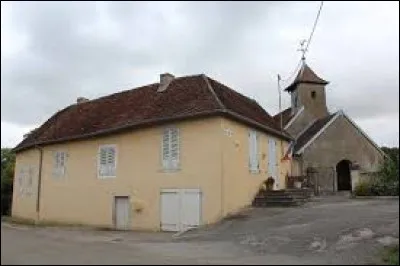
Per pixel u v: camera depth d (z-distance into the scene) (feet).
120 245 47.85
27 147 94.99
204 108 66.54
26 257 36.42
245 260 38.63
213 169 65.00
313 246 43.96
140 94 83.15
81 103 98.17
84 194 79.82
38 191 89.56
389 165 71.97
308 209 63.82
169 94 76.38
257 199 72.49
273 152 84.94
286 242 46.42
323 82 129.90
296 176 95.30
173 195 68.18
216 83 78.84
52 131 92.02
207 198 65.00
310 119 127.13
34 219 89.61
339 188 114.11
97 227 75.97
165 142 70.08
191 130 67.82
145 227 70.33
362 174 84.94
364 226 48.32
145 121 70.85
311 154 108.58
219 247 46.80
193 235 57.16
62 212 83.25
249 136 74.49
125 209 73.72
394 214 54.03
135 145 73.56
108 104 87.81
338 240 44.65
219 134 65.26
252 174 74.23
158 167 70.28
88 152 80.48
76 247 43.65
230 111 66.08
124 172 74.23
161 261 37.11
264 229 54.24
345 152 111.45
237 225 58.90
